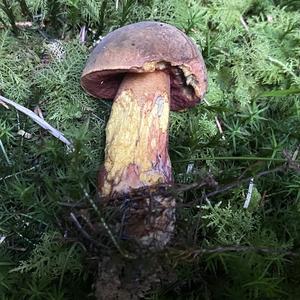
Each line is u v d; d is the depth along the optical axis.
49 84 0.32
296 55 0.35
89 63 0.27
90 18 0.34
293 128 0.33
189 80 0.27
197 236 0.28
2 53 0.32
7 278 0.27
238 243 0.27
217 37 0.34
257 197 0.30
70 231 0.26
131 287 0.25
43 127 0.31
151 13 0.34
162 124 0.27
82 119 0.32
